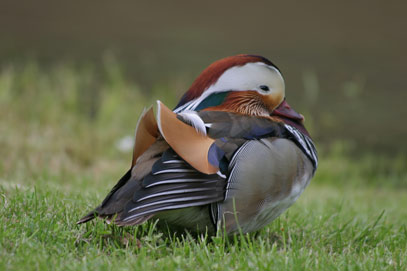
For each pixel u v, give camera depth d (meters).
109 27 28.08
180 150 6.05
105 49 24.05
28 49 22.86
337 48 26.69
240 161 6.29
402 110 20.23
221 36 27.72
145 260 5.53
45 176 10.88
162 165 6.08
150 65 22.25
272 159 6.42
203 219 6.43
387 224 8.91
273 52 25.50
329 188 13.57
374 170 15.68
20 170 11.41
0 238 5.70
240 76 7.20
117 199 6.05
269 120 6.93
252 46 26.23
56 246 5.84
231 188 6.24
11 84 16.33
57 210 6.99
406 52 26.50
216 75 7.18
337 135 18.08
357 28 30.05
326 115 19.47
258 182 6.32
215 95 7.16
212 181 6.15
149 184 5.96
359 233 7.90
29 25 27.09
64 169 11.99
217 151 6.27
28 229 6.15
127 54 23.70
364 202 11.23
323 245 7.24
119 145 14.84
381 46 27.27
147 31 27.84
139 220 5.77
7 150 12.12
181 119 6.45
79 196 8.12
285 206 6.71
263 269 5.51
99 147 14.54
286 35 28.48
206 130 6.45
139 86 19.67
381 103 20.94
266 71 7.28
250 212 6.38
